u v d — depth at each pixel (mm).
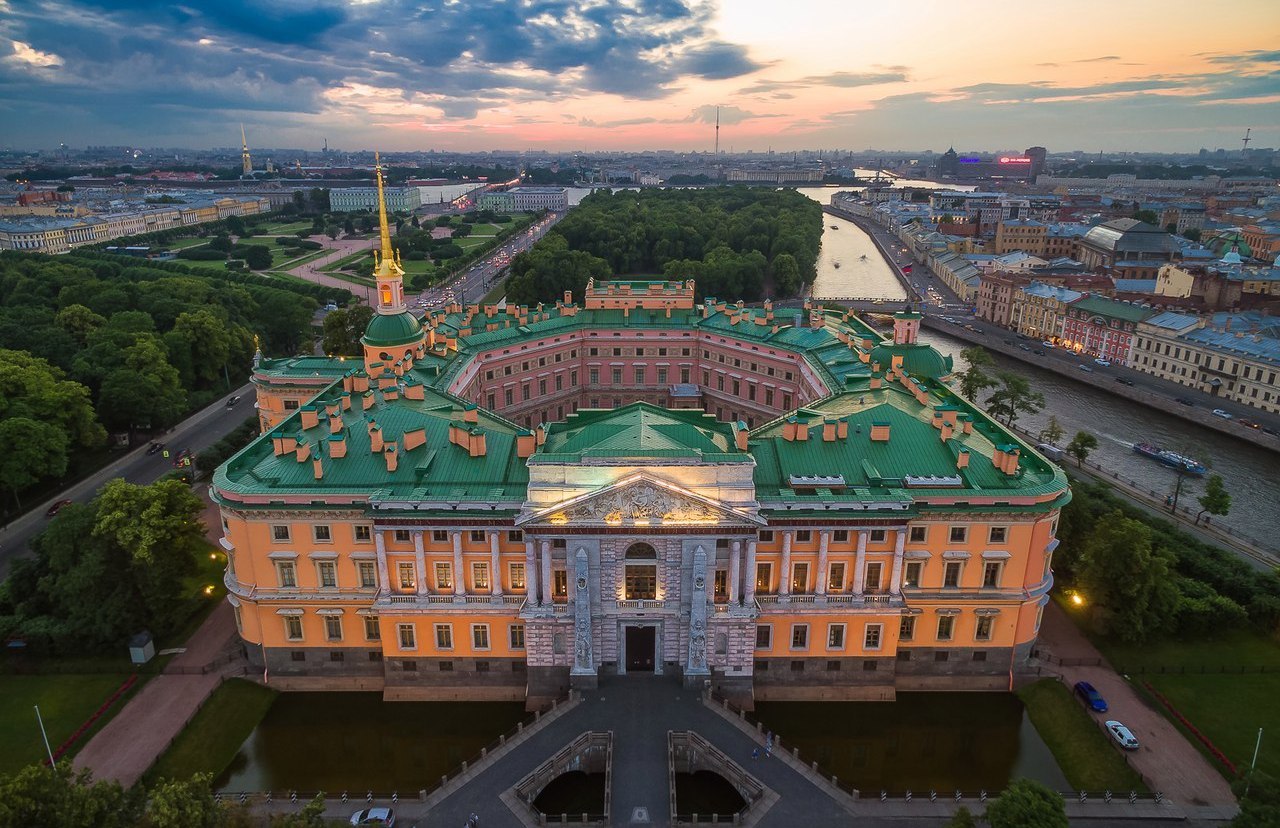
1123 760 89062
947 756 93625
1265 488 164375
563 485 90938
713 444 96188
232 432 169500
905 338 139000
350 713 99625
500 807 82375
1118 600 107812
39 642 103812
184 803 65375
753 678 100188
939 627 99812
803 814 82000
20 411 145375
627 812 81000
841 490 96500
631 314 183625
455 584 96125
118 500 104438
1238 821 68500
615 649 97188
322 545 96688
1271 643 109188
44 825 63406
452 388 138250
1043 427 197875
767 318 171750
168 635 109000
